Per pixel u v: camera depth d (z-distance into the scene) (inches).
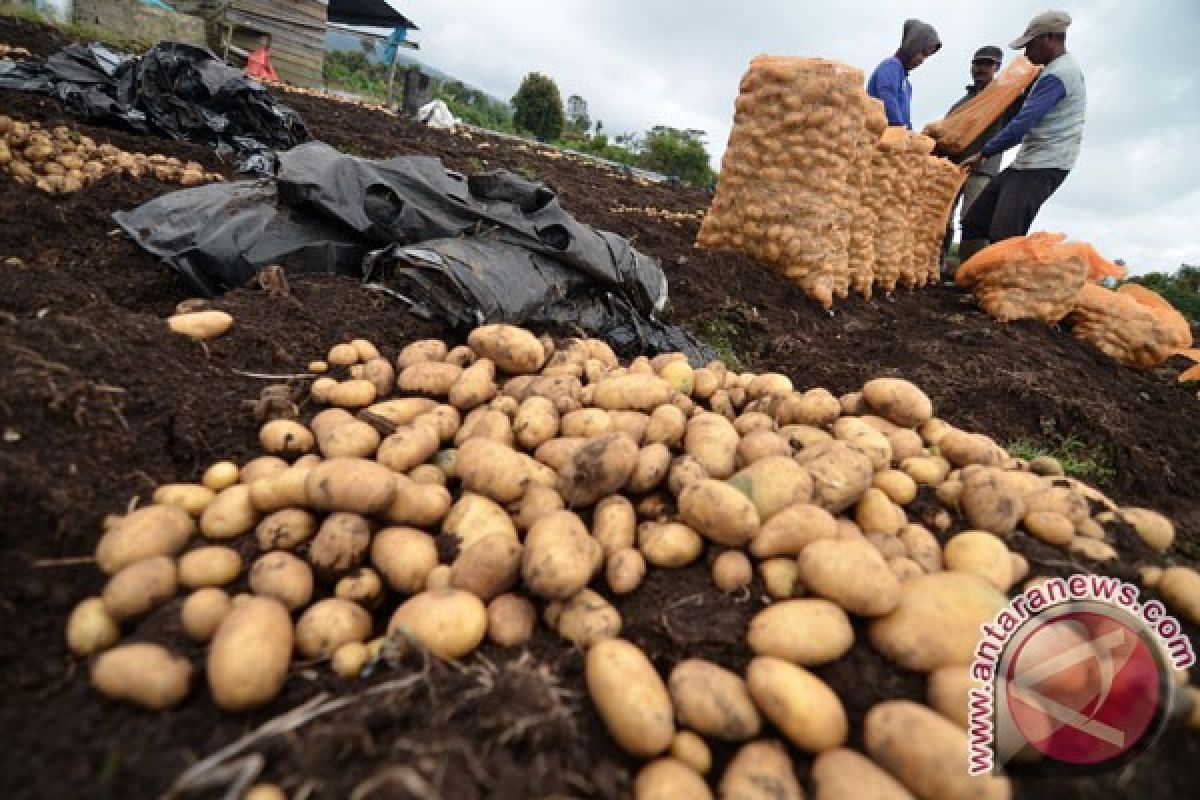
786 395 108.9
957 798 50.4
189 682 57.9
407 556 71.2
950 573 66.0
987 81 346.0
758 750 56.7
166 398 91.4
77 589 67.0
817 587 65.8
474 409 104.0
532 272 141.9
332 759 52.0
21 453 72.7
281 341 115.9
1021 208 288.2
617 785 55.0
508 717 55.3
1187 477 159.0
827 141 214.7
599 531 77.5
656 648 67.5
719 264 223.0
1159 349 243.9
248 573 71.7
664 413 94.0
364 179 150.3
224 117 251.3
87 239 149.4
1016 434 160.7
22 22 390.3
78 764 51.2
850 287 268.4
